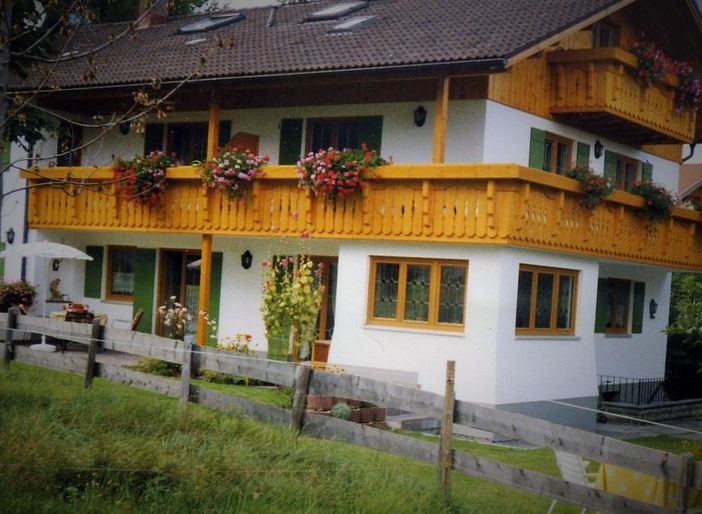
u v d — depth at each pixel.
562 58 19.38
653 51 20.39
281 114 20.38
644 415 21.05
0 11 10.70
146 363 17.77
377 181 17.06
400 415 15.66
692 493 8.80
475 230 16.03
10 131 17.81
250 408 11.21
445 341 16.36
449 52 16.75
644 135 22.25
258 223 18.56
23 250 20.25
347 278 17.44
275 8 24.83
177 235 21.66
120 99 22.59
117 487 8.31
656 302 24.45
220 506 8.22
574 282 18.42
